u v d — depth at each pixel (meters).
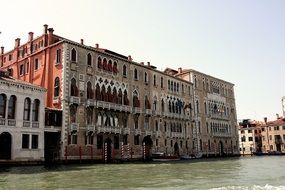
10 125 30.45
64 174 22.45
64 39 37.81
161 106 51.72
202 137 60.72
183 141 55.69
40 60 40.44
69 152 35.50
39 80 39.94
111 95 42.53
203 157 59.44
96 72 40.84
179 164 36.41
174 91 55.53
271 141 88.62
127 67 46.12
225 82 72.06
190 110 58.69
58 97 36.56
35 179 19.06
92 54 40.81
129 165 34.06
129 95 45.56
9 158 30.33
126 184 16.83
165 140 51.03
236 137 73.31
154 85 50.84
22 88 31.88
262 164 35.69
